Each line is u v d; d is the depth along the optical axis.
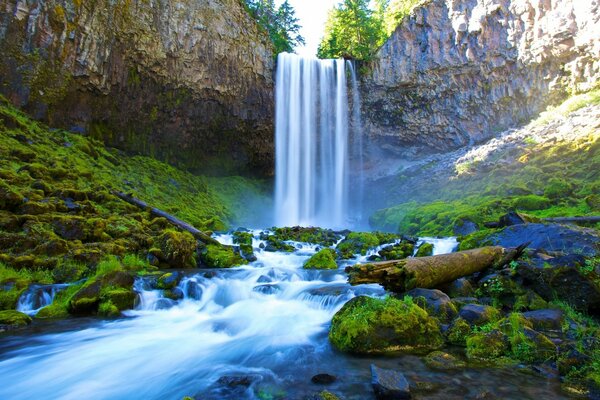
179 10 20.64
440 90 27.58
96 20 17.03
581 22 22.41
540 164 18.89
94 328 6.27
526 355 4.68
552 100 24.47
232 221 22.06
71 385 4.40
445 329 5.59
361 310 5.60
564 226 9.02
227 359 5.11
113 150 19.61
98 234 10.11
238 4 24.50
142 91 20.52
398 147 30.62
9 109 14.75
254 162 29.33
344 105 29.28
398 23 29.72
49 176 12.51
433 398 3.76
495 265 7.68
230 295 8.23
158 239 10.89
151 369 4.82
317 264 11.16
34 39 15.41
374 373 4.08
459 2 26.34
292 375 4.51
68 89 17.17
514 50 24.81
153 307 7.50
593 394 3.78
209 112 24.38
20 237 8.66
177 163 24.34
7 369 4.74
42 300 7.23
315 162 29.14
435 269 6.77
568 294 6.13
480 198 18.38
